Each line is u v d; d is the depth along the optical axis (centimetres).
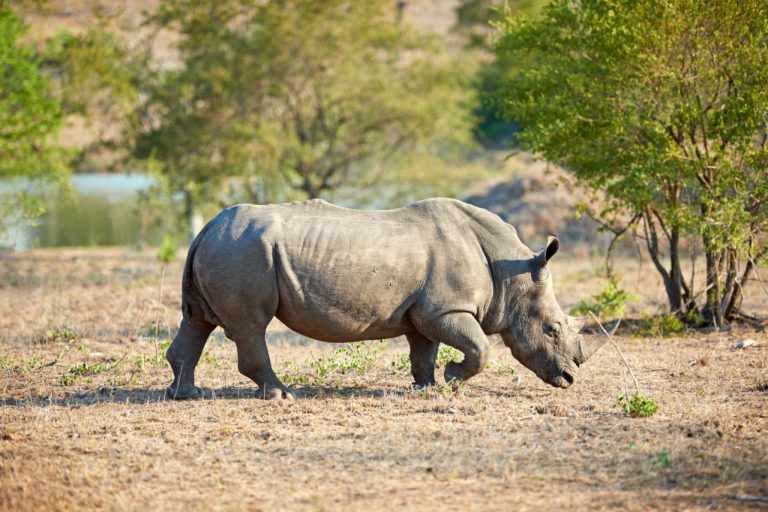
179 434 3105
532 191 10831
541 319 3612
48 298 6381
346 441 2994
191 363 3609
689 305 5222
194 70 10869
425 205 3609
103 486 2620
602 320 5344
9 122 8619
